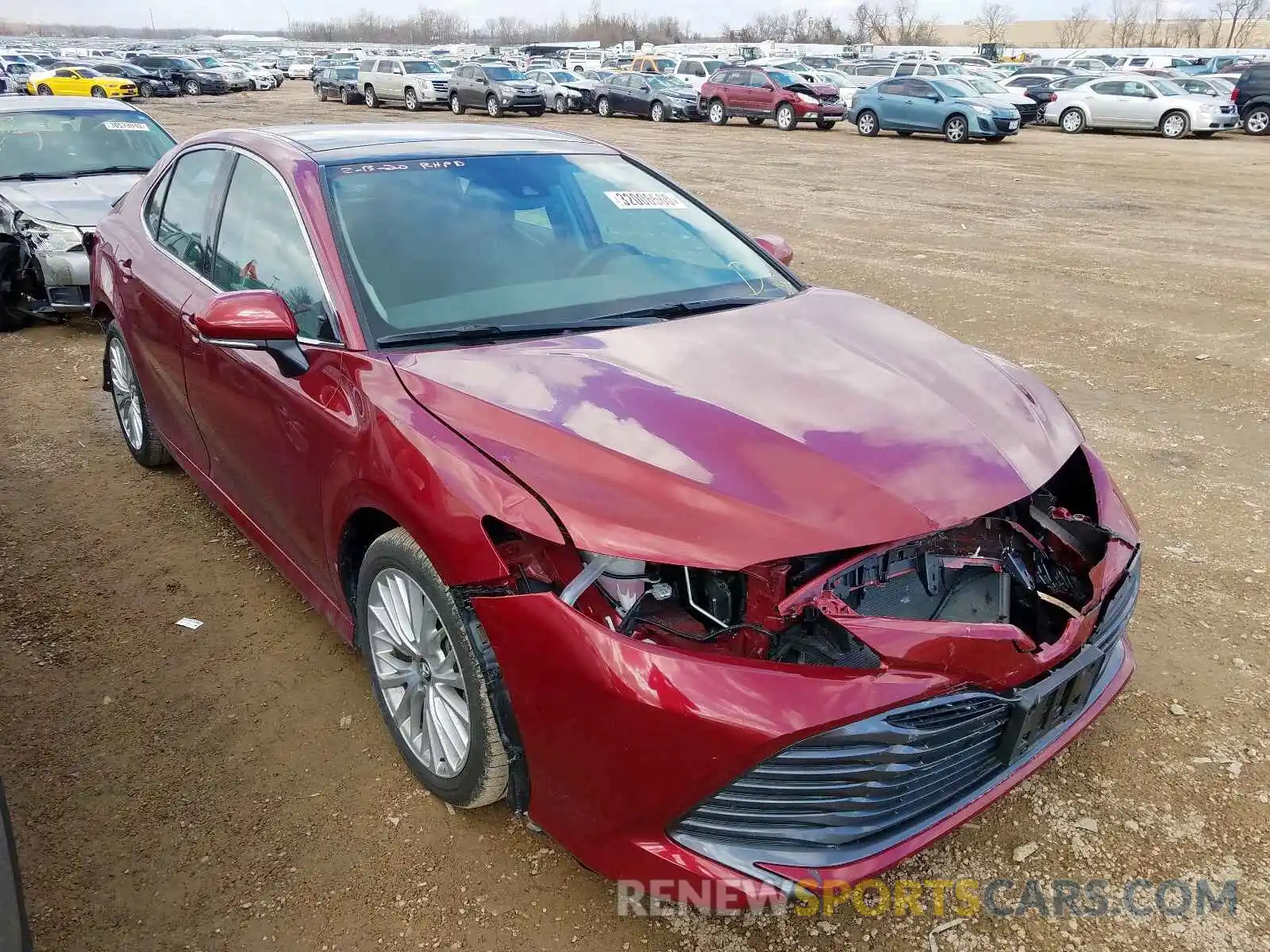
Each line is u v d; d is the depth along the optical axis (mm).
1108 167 17953
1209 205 13500
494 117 29781
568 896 2344
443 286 2902
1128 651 2746
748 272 3438
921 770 2061
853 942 2232
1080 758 2809
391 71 32594
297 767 2777
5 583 3756
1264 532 4164
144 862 2445
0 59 45656
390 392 2510
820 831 2027
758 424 2285
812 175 16672
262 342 2748
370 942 2219
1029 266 9680
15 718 2980
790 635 2076
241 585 3754
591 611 2078
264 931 2252
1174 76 28656
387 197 3100
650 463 2145
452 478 2250
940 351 2910
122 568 3881
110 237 4484
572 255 3191
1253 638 3385
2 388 6094
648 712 1942
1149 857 2463
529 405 2352
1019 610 2381
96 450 5105
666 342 2746
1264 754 2818
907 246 10727
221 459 3588
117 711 3016
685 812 1999
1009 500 2188
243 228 3352
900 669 1982
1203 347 6930
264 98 40031
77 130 8336
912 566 2305
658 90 29109
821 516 2035
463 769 2400
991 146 22547
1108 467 4840
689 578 2127
